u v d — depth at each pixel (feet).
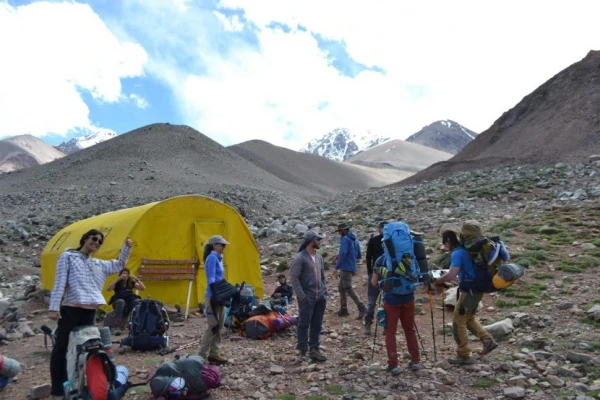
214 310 23.91
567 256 39.52
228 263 40.32
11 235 85.81
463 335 22.48
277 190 260.42
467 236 22.65
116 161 254.27
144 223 37.11
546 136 186.91
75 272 19.38
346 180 539.29
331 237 65.87
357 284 40.96
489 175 119.75
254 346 27.68
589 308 27.53
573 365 21.11
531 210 65.10
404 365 23.11
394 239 22.48
